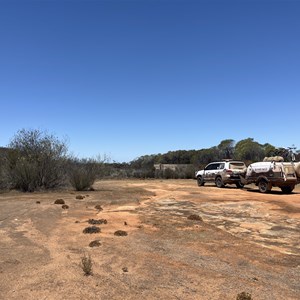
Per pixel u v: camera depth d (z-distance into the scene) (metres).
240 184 25.52
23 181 21.22
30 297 4.84
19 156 22.36
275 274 6.08
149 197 18.77
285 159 24.03
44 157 22.03
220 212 13.34
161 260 6.73
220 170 26.23
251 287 5.38
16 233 9.02
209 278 5.75
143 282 5.48
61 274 5.77
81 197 17.06
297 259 7.05
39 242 8.05
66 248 7.52
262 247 7.98
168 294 5.01
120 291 5.08
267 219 11.81
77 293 4.98
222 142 60.75
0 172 21.89
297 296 5.06
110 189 23.91
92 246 7.66
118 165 52.38
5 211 12.61
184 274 5.92
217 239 8.66
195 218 11.48
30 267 6.14
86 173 22.39
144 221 11.02
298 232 9.73
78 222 10.69
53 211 12.73
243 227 10.41
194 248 7.74
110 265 6.34
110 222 10.80
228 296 4.98
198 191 22.89
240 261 6.82
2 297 4.84
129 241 8.24
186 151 65.50
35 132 26.36
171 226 10.23
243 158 52.66
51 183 22.33
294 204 15.45
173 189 24.75
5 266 6.21
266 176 21.27
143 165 53.66
